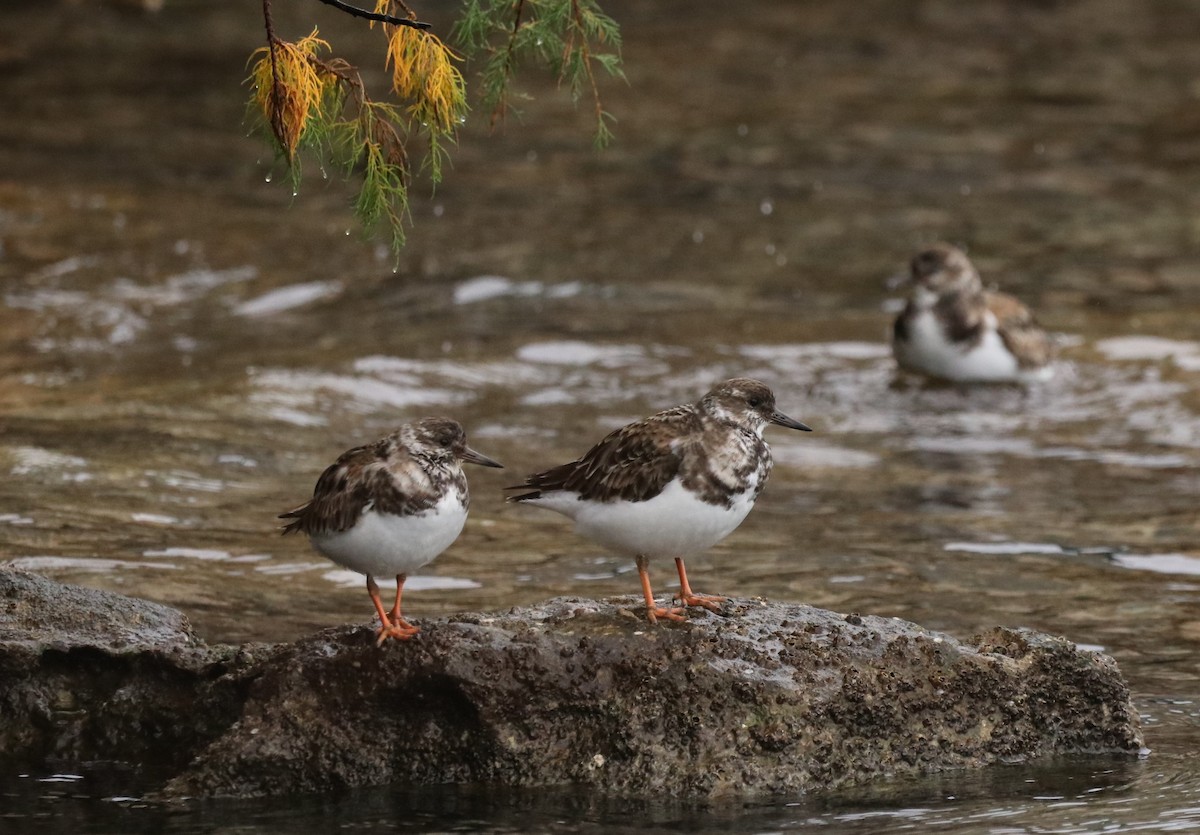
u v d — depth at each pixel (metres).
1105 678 9.73
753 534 14.14
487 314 20.92
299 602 12.10
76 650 9.79
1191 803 8.83
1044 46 35.53
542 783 8.98
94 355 18.91
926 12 38.53
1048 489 15.52
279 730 9.08
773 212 25.27
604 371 18.92
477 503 14.88
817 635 9.57
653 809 8.78
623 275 22.47
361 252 23.22
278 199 25.50
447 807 8.81
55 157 27.02
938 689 9.46
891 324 20.81
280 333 20.03
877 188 26.39
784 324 20.73
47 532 13.24
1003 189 26.31
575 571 13.12
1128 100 31.28
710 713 9.12
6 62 32.75
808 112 30.61
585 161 27.73
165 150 27.78
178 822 8.68
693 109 30.72
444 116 9.99
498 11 10.93
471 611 11.54
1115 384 18.80
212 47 34.22
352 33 34.31
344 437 16.45
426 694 9.06
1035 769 9.40
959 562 13.47
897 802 8.88
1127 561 13.56
